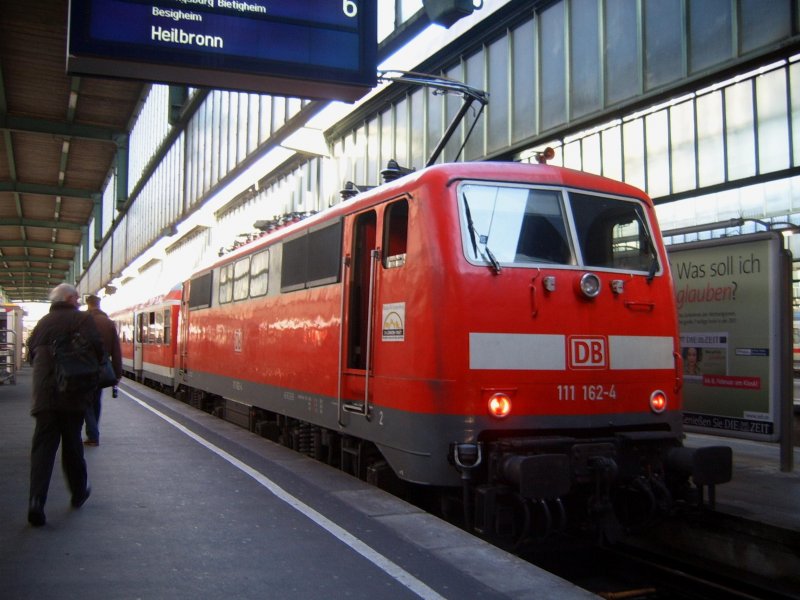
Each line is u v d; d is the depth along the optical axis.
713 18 10.51
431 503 6.75
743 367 7.63
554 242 5.91
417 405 5.54
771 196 13.63
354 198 7.14
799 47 9.55
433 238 5.55
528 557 6.50
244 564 4.34
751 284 7.58
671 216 14.91
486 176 5.80
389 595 3.88
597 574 6.21
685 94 11.34
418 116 17.83
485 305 5.45
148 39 7.43
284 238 8.84
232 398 10.72
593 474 5.51
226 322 11.29
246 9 7.81
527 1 13.78
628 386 5.90
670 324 6.23
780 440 7.37
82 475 5.49
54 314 5.12
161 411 12.23
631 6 11.81
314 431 8.12
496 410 5.36
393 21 14.29
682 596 5.53
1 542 4.69
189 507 5.62
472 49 15.72
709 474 5.53
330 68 8.11
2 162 37.09
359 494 6.08
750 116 11.50
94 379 5.10
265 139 18.75
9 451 8.20
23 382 21.27
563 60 13.09
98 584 3.97
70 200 45.66
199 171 25.72
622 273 6.04
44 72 25.14
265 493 6.10
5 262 71.00
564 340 5.67
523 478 4.93
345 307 6.92
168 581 4.04
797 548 5.29
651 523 5.75
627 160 13.80
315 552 4.57
